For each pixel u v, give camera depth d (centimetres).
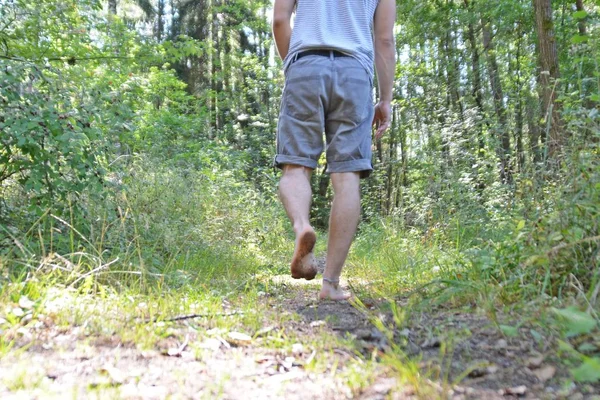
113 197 397
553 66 751
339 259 295
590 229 245
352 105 292
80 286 252
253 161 1994
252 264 520
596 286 203
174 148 1027
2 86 337
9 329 186
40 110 351
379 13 318
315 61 290
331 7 301
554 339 177
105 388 140
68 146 345
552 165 298
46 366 155
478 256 289
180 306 245
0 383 139
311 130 292
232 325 216
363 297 299
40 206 360
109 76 752
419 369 154
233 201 707
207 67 2430
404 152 1334
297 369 164
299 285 398
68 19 661
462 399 136
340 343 189
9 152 355
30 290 232
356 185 296
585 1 982
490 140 842
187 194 555
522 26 1333
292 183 292
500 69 1520
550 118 312
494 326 195
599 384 142
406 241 629
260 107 2347
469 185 707
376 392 141
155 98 1434
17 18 575
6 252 289
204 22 2498
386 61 320
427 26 1527
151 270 333
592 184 255
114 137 421
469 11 1412
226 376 152
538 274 244
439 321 215
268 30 2473
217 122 2422
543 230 257
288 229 920
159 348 180
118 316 215
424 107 1519
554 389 143
